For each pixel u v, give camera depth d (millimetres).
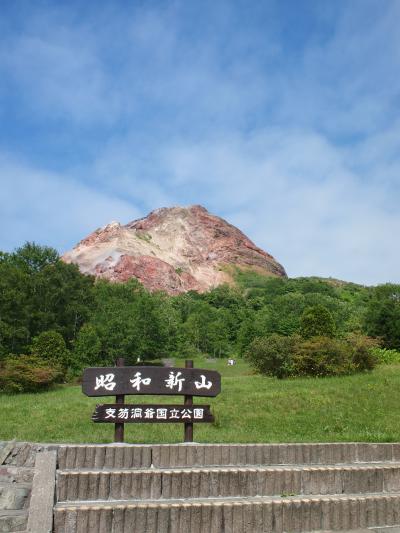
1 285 33469
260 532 6652
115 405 8414
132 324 36875
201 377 8766
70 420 12266
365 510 7191
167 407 8539
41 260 47625
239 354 49000
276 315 57312
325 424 12141
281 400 14586
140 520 6375
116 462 7543
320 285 104938
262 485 7336
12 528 6285
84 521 6273
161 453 7707
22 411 13914
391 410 13484
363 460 8594
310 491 7496
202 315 59875
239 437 10383
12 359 23609
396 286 64188
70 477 6801
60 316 42969
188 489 7082
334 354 20781
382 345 35156
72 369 30156
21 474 7289
